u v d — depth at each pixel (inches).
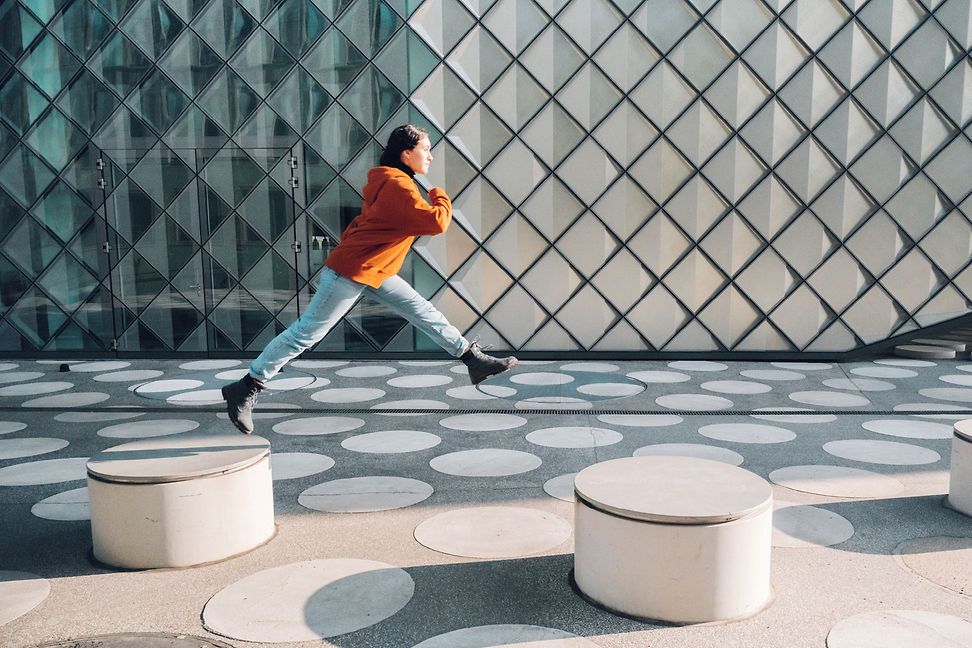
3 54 433.7
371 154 420.8
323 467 233.6
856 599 142.3
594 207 412.5
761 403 317.1
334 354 435.8
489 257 420.5
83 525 188.1
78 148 438.3
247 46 419.8
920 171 398.3
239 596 147.3
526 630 132.3
